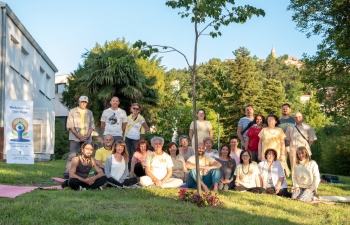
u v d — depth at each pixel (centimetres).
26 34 2141
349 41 1902
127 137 1251
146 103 2498
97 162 1084
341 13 1930
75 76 3253
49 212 699
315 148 3597
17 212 699
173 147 1084
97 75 2392
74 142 1174
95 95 2438
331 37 1945
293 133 1139
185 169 1082
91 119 1199
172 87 4219
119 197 868
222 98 868
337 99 2014
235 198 940
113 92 2391
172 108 938
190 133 1207
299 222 779
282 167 1065
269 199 959
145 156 1106
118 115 1212
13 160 1461
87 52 2553
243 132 1206
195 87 864
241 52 4872
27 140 1477
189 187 1021
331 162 3081
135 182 1005
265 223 741
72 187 938
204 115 1197
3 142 1730
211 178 1009
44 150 2014
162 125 941
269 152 1063
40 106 2589
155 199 859
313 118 4819
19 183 1036
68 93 3272
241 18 815
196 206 817
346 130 3250
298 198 1009
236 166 1070
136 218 701
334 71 2017
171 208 780
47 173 1202
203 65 873
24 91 2175
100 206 761
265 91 4947
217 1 794
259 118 1164
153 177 1014
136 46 825
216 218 747
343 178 2020
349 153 3002
